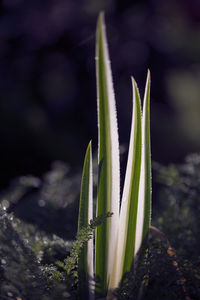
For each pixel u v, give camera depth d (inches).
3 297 16.6
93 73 97.7
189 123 99.6
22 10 99.6
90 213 18.2
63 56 98.8
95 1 98.8
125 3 101.8
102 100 18.5
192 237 21.0
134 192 18.5
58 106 97.9
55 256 19.6
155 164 24.4
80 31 96.1
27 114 85.9
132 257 18.4
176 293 17.9
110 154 18.5
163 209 23.4
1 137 75.5
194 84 116.1
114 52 99.0
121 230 18.5
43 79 99.9
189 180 23.4
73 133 91.0
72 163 76.9
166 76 109.7
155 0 110.5
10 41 97.1
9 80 95.7
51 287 17.4
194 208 22.4
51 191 25.7
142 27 105.0
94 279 18.1
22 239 17.4
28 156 74.2
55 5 100.0
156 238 20.9
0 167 69.9
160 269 17.8
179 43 115.4
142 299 17.7
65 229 24.2
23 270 16.5
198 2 116.8
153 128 95.0
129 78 100.0
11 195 25.5
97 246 18.3
